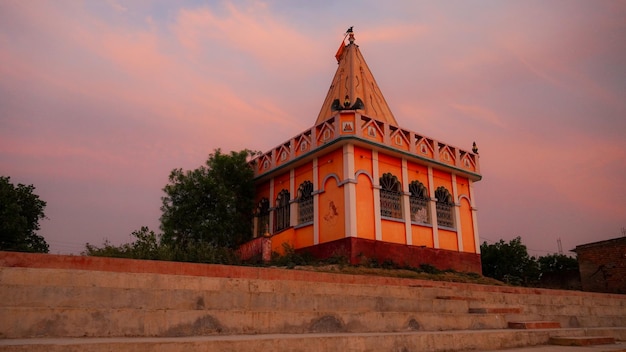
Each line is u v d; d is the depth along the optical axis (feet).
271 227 69.62
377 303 30.81
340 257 55.26
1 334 18.78
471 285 43.34
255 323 23.88
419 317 29.43
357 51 82.43
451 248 67.51
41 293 21.68
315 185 62.49
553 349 27.81
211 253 50.78
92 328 20.34
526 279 91.76
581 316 41.98
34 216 90.02
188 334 22.08
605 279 77.87
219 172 71.15
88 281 24.39
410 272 55.72
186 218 66.18
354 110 59.72
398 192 63.57
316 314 25.73
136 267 29.19
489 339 28.04
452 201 70.38
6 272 22.63
